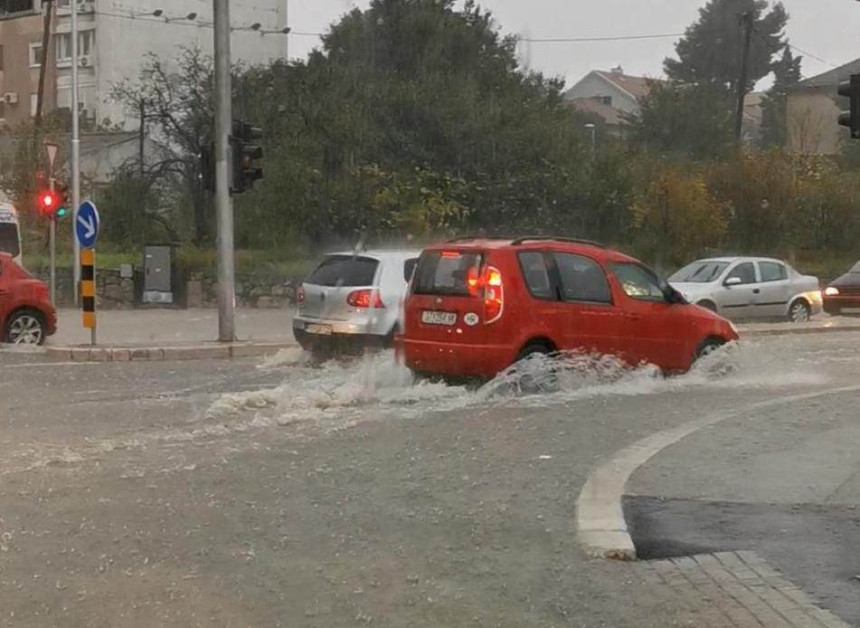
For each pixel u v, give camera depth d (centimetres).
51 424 1228
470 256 1395
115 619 608
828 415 1195
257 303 3547
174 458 1026
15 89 6372
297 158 3731
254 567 699
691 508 820
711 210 3850
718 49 8181
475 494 878
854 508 814
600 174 3912
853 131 1616
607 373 1447
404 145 3894
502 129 3962
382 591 654
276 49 6638
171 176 4078
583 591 650
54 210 2898
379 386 1429
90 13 6078
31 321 2130
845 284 3041
